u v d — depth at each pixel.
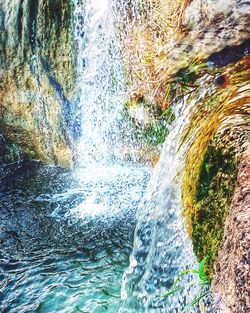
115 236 4.23
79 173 5.88
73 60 5.60
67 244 4.24
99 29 5.13
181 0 4.21
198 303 1.96
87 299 3.42
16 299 3.55
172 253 2.40
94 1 5.12
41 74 6.03
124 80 4.92
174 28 4.18
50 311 3.37
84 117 5.71
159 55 4.27
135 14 4.72
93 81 5.39
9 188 5.71
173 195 2.51
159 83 4.02
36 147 6.50
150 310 2.62
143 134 4.80
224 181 1.84
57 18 5.61
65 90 5.84
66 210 4.93
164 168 2.91
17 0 6.08
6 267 3.98
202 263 1.78
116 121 5.17
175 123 3.33
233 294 1.45
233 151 1.83
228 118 2.15
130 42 4.78
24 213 5.00
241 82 2.75
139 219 2.99
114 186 5.16
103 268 3.79
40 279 3.76
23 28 6.00
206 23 3.56
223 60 3.16
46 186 5.67
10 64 6.31
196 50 3.51
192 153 2.35
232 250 1.56
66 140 6.12
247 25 3.18
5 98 6.53
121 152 5.26
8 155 6.52
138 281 2.84
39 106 6.25
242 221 1.53
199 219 1.99
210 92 2.91
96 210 4.78
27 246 4.32
